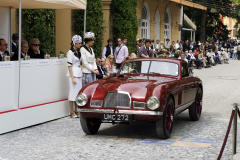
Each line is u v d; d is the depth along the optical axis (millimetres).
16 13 11891
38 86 7793
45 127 7371
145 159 5047
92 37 8586
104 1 16953
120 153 5359
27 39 12281
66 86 8773
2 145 5898
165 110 6000
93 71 8586
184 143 5953
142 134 6703
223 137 6398
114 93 6039
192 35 38031
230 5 42125
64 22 14930
